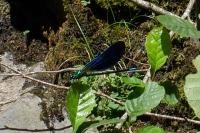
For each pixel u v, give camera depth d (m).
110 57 0.35
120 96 0.47
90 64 0.36
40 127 0.45
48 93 0.48
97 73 0.37
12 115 0.46
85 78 0.47
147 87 0.33
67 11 0.54
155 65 0.37
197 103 0.35
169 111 0.46
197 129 0.45
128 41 0.52
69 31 0.53
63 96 0.48
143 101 0.33
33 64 0.54
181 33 0.36
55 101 0.47
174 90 0.37
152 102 0.33
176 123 0.45
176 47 0.51
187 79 0.36
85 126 0.32
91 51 0.51
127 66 0.50
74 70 0.49
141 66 0.50
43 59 0.54
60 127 0.45
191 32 0.37
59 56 0.52
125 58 0.51
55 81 0.50
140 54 0.51
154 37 0.37
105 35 0.53
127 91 0.47
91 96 0.33
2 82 0.51
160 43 0.37
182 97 0.46
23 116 0.46
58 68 0.51
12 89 0.50
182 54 0.50
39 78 0.51
